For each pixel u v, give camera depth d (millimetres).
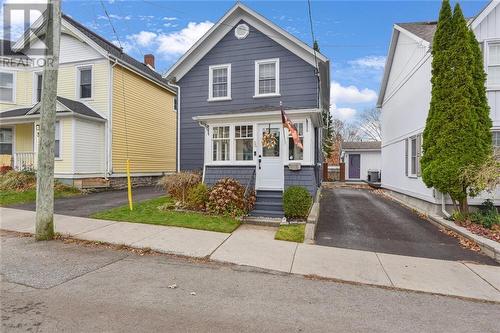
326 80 13781
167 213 8891
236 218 8555
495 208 9203
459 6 8836
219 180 9852
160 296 4117
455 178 8414
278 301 4102
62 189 12898
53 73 6691
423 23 14586
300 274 5152
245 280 4812
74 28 15242
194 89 13703
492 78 9766
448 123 8664
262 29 12938
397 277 5125
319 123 12266
